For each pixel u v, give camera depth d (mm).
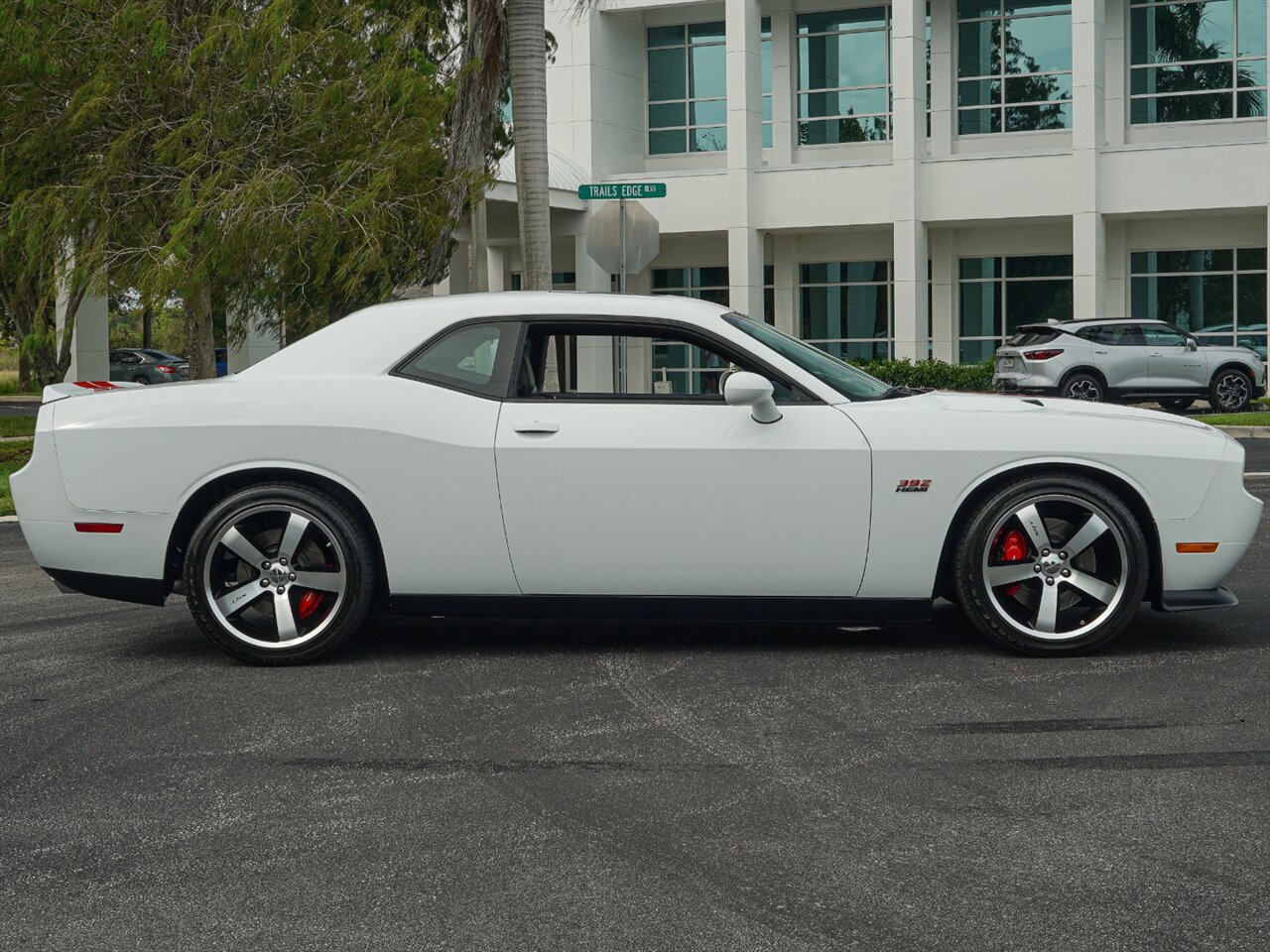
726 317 6801
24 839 4461
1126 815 4500
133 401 6797
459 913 3820
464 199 16406
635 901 3873
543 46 16156
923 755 5156
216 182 14875
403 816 4605
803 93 33438
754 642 7070
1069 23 31469
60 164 16062
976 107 32344
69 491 6684
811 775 4941
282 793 4859
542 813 4605
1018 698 5910
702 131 34188
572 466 6504
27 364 50406
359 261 14867
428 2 18562
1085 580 6609
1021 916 3729
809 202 31422
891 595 6602
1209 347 25484
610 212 14609
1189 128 30953
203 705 6031
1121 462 6539
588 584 6594
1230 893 3863
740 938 3619
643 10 33000
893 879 4000
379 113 15562
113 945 3658
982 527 6555
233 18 15172
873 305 33312
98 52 15312
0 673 6668
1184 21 31047
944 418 6570
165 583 6730
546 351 6738
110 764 5234
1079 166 29531
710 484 6477
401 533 6578
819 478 6477
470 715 5801
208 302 16688
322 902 3914
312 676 6508
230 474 6652
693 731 5508
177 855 4301
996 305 32750
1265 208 29734
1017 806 4594
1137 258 31609
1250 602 7949
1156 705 5785
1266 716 5602
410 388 6656
